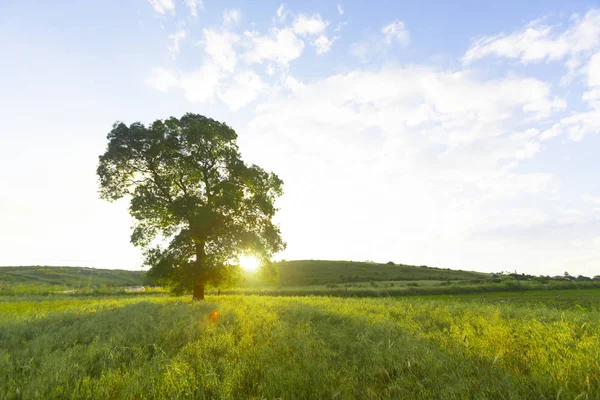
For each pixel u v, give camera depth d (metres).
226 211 24.23
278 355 5.15
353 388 3.75
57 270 117.25
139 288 71.00
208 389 3.92
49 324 9.55
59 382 4.04
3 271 96.44
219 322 9.23
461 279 100.94
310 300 20.47
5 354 5.48
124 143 23.28
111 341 6.33
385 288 61.62
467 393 3.44
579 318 8.89
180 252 23.97
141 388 3.77
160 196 24.28
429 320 9.71
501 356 4.80
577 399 3.22
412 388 3.75
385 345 5.87
